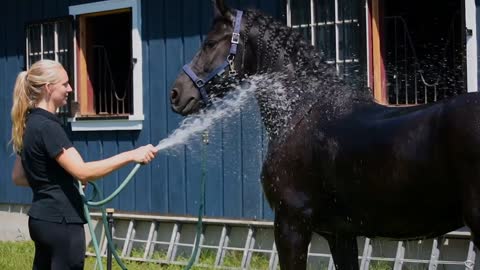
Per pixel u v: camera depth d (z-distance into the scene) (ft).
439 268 21.39
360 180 13.50
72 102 30.32
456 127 12.21
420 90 23.94
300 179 14.49
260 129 25.07
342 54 22.12
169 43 27.84
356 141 13.55
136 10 28.58
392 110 13.75
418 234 13.37
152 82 28.32
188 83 16.28
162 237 27.63
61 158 13.52
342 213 14.23
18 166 14.49
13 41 33.24
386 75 23.71
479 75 20.34
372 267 22.17
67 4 30.96
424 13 29.76
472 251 20.42
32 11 32.40
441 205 12.67
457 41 28.60
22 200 32.96
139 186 28.89
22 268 25.02
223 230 25.64
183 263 25.57
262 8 25.13
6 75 33.55
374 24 21.81
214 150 26.32
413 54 25.23
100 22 34.50
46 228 13.69
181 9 27.48
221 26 16.07
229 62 15.93
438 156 12.43
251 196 25.45
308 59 15.39
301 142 14.47
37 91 13.80
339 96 14.57
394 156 12.92
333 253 15.10
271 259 23.94
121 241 28.73
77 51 30.66
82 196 14.17
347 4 21.98
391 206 13.19
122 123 29.12
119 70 35.22
